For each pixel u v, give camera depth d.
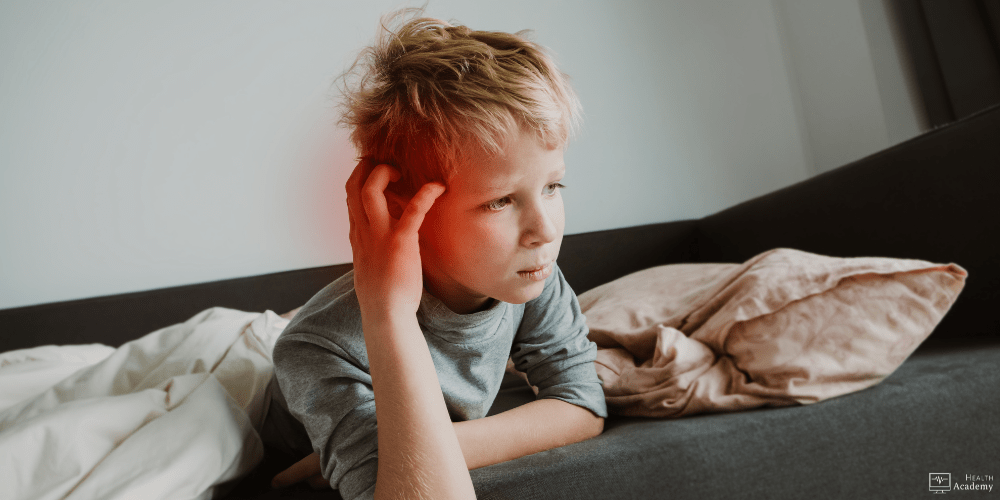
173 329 1.18
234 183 1.89
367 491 0.48
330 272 1.84
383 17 0.60
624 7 2.26
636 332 0.88
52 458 0.61
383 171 0.51
